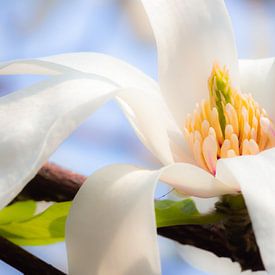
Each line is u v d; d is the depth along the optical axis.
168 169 0.51
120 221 0.50
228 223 0.54
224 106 0.54
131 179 0.50
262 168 0.50
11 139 0.50
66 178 0.55
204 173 0.51
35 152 0.49
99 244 0.50
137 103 0.52
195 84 0.55
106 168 0.51
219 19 0.55
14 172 0.49
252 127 0.54
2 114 0.50
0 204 0.49
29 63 0.52
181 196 0.55
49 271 0.52
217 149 0.54
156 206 0.54
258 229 0.48
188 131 0.54
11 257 0.52
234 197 0.53
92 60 0.54
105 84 0.52
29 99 0.51
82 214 0.50
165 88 0.55
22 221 0.53
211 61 0.55
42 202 0.55
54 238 0.54
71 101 0.51
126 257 0.49
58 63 0.53
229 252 0.55
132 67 0.54
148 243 0.49
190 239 0.55
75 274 0.50
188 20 0.55
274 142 0.54
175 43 0.55
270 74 0.56
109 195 0.50
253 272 0.54
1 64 0.52
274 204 0.49
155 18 0.55
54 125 0.50
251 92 0.56
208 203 0.54
